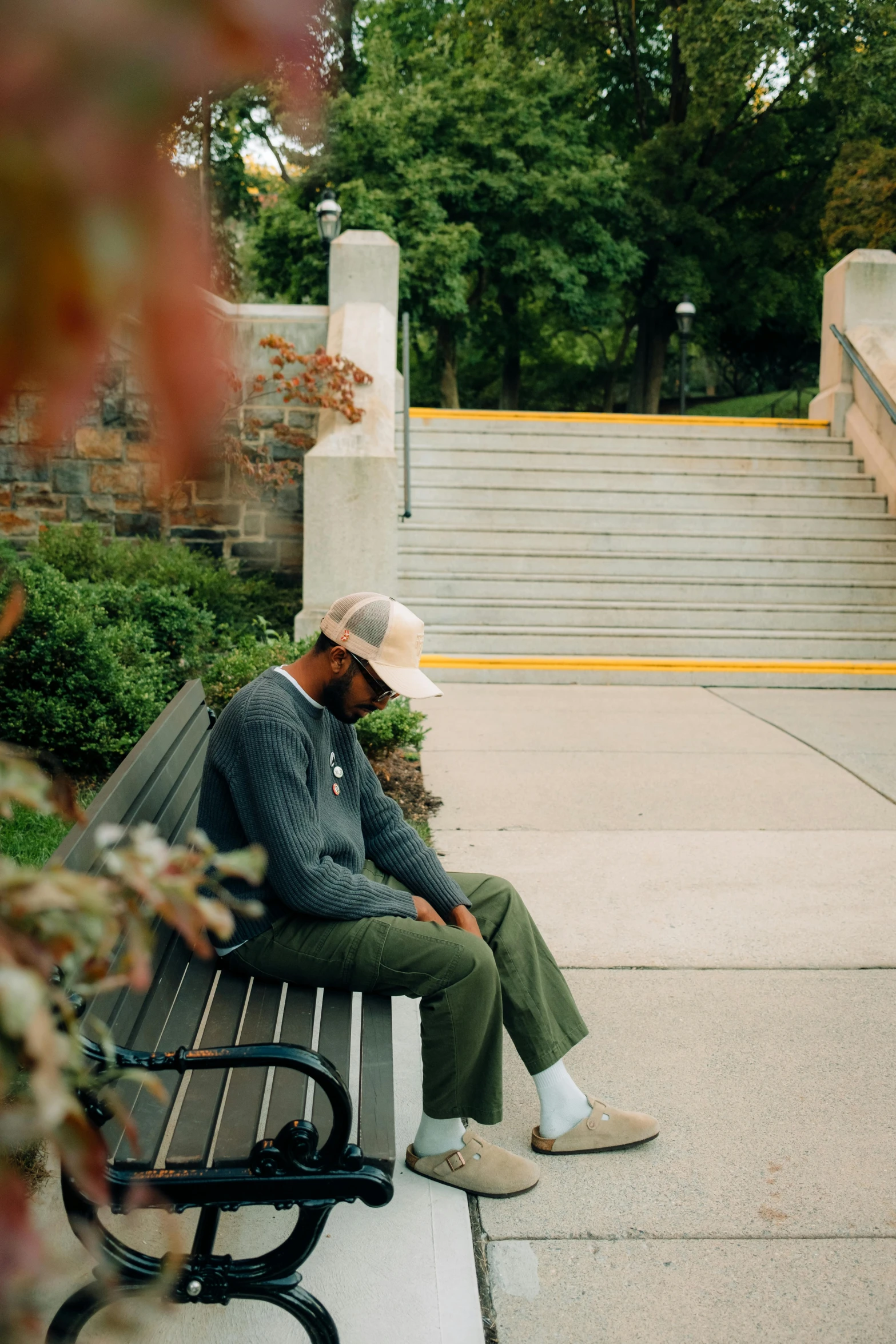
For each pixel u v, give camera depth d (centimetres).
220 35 40
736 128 2267
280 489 897
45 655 501
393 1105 200
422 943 229
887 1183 251
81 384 43
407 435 932
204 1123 189
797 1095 287
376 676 241
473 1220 237
